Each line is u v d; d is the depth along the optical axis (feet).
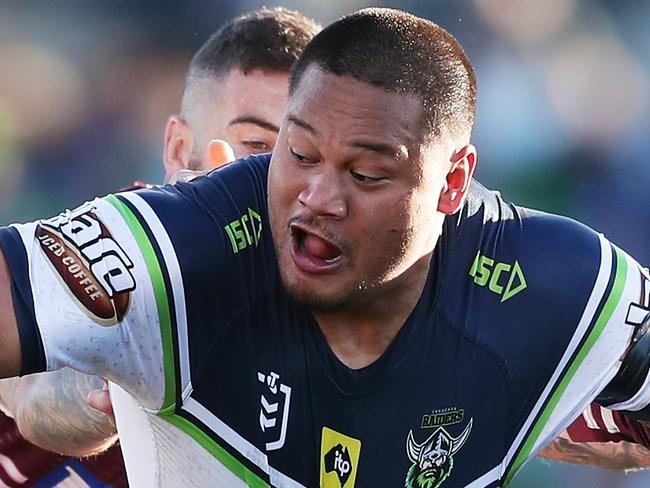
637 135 76.18
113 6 82.74
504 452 25.57
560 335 24.80
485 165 77.25
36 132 80.74
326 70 21.26
